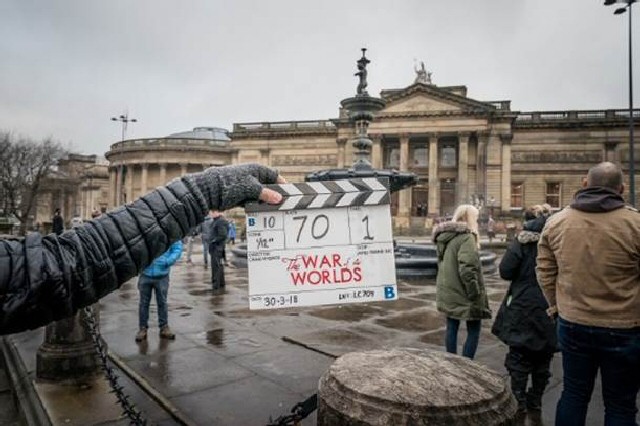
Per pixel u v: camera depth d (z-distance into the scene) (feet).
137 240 5.61
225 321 27.43
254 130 224.94
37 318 4.93
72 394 15.67
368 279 9.20
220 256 40.14
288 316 28.84
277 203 8.70
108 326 26.18
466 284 17.26
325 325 26.32
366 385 5.80
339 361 6.75
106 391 15.97
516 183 194.49
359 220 9.25
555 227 11.79
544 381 15.40
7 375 19.93
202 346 22.02
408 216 194.29
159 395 15.67
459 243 17.81
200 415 14.26
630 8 78.74
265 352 21.06
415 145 207.10
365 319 27.99
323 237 9.19
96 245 5.28
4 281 4.64
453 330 18.17
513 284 15.65
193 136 334.65
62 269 4.90
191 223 6.32
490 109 187.21
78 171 261.65
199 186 6.57
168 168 251.19
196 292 38.60
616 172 11.14
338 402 5.75
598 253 10.73
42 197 242.17
